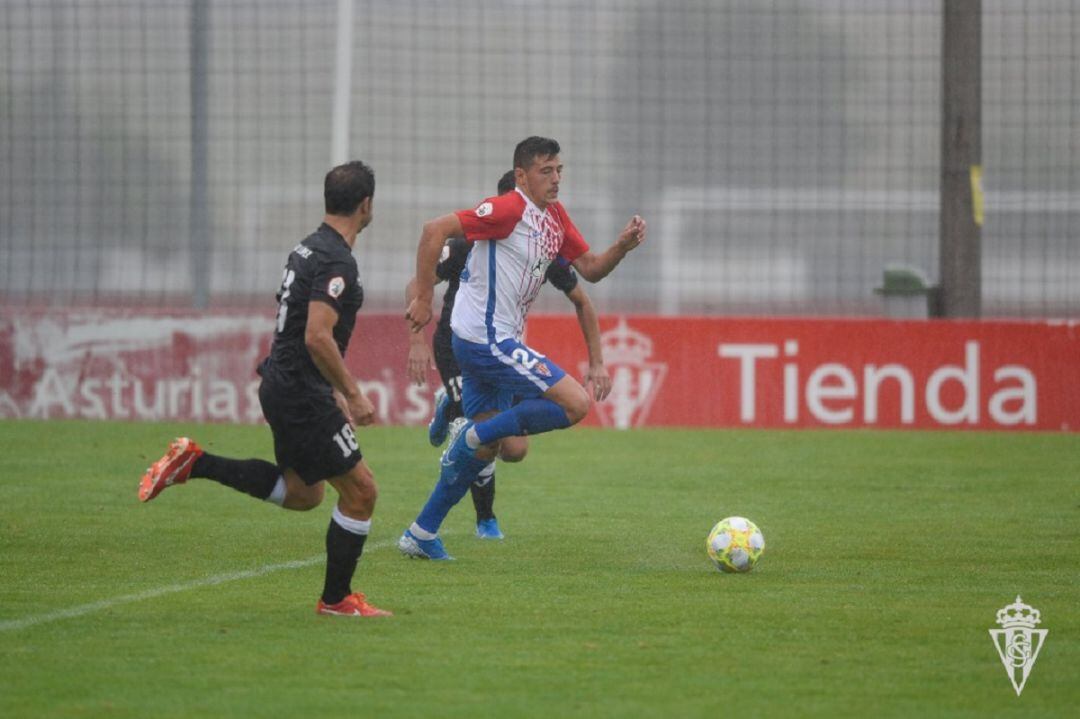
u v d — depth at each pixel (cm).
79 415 5316
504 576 2591
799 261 8531
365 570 2650
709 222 8475
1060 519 3344
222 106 8881
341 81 5806
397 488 3816
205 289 5528
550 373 2731
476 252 2783
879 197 8625
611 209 8375
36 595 2383
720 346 5191
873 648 2022
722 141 9038
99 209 6144
